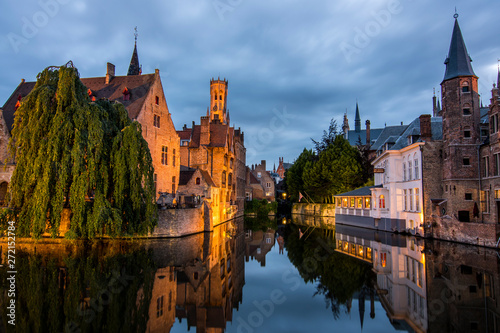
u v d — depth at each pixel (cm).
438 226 2942
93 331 998
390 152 3647
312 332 1076
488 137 2797
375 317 1168
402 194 3553
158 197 3775
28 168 2091
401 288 1477
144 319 1122
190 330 1089
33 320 1065
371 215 4009
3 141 3080
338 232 3709
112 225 2181
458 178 2845
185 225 3169
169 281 1611
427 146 3097
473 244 2561
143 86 3828
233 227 4341
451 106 2906
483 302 1267
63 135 2112
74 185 2105
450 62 3003
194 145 5147
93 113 2242
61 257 1994
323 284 1623
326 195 6109
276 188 12438
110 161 2369
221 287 1592
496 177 2556
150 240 2797
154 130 3784
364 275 1744
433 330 1023
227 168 5250
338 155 5741
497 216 2595
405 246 2583
